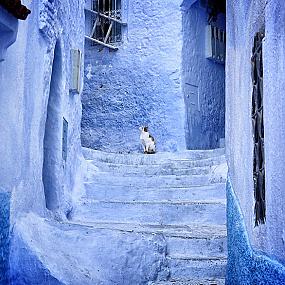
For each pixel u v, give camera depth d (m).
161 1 14.07
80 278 5.18
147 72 14.01
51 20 6.31
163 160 10.26
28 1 5.54
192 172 9.27
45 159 7.07
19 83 5.32
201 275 5.75
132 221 7.81
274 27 3.42
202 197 8.33
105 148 14.13
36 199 5.93
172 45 13.86
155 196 8.50
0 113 4.94
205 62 14.58
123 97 14.16
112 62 14.34
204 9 14.63
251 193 4.30
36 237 5.35
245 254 4.47
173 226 7.44
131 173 9.30
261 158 3.91
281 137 3.20
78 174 8.70
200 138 14.11
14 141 5.20
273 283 3.40
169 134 13.62
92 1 14.61
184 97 13.70
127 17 14.34
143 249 5.63
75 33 8.55
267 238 3.60
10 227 5.08
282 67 3.19
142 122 13.93
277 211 3.30
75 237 5.57
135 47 14.18
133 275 5.50
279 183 3.24
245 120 4.71
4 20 4.33
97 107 14.34
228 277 5.41
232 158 5.69
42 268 5.10
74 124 8.50
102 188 8.66
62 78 7.30
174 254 6.06
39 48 6.04
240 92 5.09
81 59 8.99
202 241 6.15
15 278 5.06
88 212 7.95
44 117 6.27
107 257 5.50
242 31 4.96
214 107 14.74
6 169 5.01
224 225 7.50
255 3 4.20
